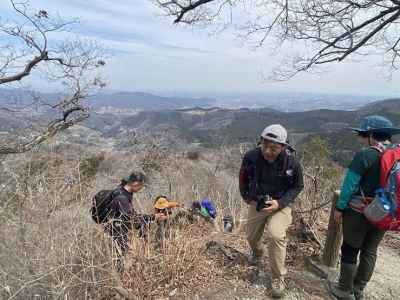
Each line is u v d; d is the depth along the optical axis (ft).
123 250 10.00
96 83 30.63
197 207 15.26
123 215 10.32
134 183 10.73
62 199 10.21
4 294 7.64
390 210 8.16
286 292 9.88
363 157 8.65
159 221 11.50
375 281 10.87
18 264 8.15
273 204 9.41
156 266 10.01
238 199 18.98
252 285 10.18
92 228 9.75
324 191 15.12
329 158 16.96
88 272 8.75
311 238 12.93
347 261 9.40
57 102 27.91
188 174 26.66
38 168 11.07
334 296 9.88
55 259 8.27
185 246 10.68
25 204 9.05
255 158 9.80
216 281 10.30
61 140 19.01
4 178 9.61
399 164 8.26
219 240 13.29
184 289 9.82
